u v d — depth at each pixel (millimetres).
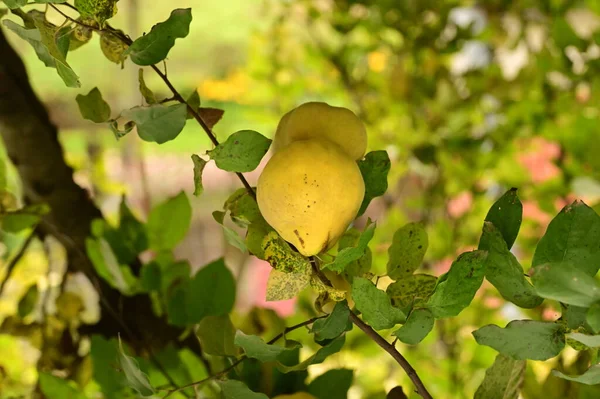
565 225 1024
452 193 2230
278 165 982
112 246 1345
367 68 2438
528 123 2111
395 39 2447
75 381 1377
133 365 1113
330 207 981
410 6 2189
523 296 1034
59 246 1568
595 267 1024
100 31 1066
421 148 2219
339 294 1023
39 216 1350
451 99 2227
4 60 1366
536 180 2197
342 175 984
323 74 2492
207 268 1319
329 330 1048
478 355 1651
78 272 1451
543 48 1944
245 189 1094
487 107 2307
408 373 1051
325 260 1062
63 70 1011
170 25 1047
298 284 1026
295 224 984
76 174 1902
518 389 1090
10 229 1343
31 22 1082
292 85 2531
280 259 1015
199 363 1329
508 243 1048
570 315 1012
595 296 947
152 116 1064
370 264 1125
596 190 1855
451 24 2234
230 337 1182
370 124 2348
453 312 1032
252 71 2529
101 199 1993
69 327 1386
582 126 1803
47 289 1405
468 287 1023
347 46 2365
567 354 1397
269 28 2590
